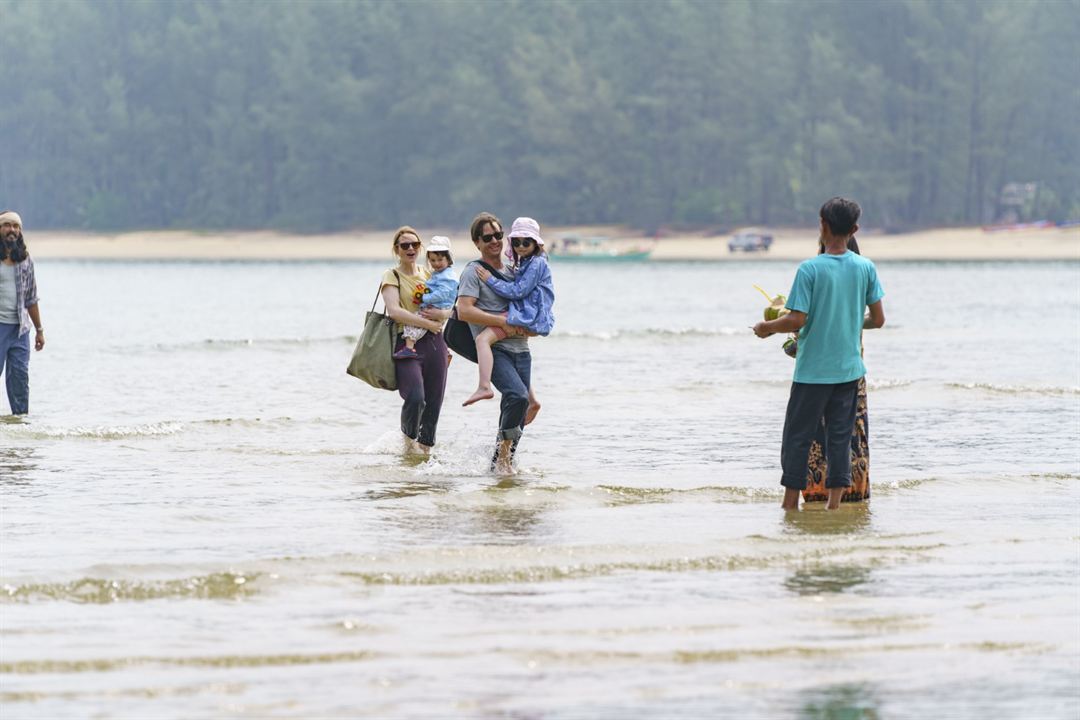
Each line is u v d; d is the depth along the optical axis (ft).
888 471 71.31
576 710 34.45
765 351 159.43
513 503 61.11
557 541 53.01
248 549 51.47
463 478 68.23
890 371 133.08
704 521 57.26
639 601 44.47
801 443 59.21
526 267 67.41
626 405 102.73
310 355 151.84
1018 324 212.23
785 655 38.81
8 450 76.33
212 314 256.32
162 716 33.86
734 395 109.60
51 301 309.22
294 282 442.91
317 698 35.19
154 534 54.13
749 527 55.83
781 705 34.94
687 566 49.06
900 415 96.48
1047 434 86.48
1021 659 38.60
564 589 46.11
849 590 45.88
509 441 69.41
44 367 133.18
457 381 121.90
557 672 37.27
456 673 37.14
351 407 101.24
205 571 47.44
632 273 515.91
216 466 71.51
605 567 48.57
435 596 45.09
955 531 54.90
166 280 461.78
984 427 89.92
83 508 59.52
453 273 75.66
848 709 34.76
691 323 225.56
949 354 154.10
